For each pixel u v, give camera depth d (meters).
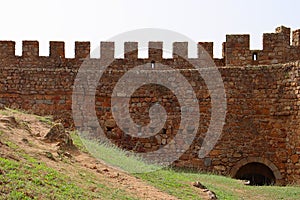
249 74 25.55
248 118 25.44
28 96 26.03
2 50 32.56
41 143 17.38
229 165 25.39
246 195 19.44
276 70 25.19
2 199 11.61
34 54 32.69
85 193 13.57
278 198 19.33
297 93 24.30
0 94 26.02
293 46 31.98
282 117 24.95
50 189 13.00
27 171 13.64
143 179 17.39
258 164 25.75
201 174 23.45
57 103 26.00
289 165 24.59
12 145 15.60
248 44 31.52
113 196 14.16
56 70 26.12
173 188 17.22
